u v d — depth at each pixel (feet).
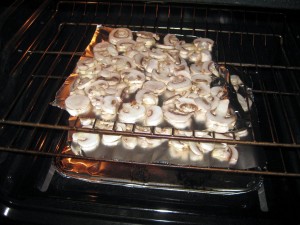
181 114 1.57
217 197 1.44
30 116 1.80
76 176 1.46
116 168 1.51
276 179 1.56
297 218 1.32
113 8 2.55
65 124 1.77
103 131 1.38
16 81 1.81
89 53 1.98
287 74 2.07
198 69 1.85
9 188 1.44
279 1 1.58
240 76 1.94
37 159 1.61
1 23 1.67
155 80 1.76
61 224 1.28
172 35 2.07
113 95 1.68
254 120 1.69
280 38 2.27
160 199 1.43
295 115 1.83
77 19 2.53
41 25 2.29
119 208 1.32
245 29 2.45
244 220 1.29
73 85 1.74
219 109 1.61
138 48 1.96
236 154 1.51
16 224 1.29
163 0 1.82
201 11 2.50
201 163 1.49
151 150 1.53
